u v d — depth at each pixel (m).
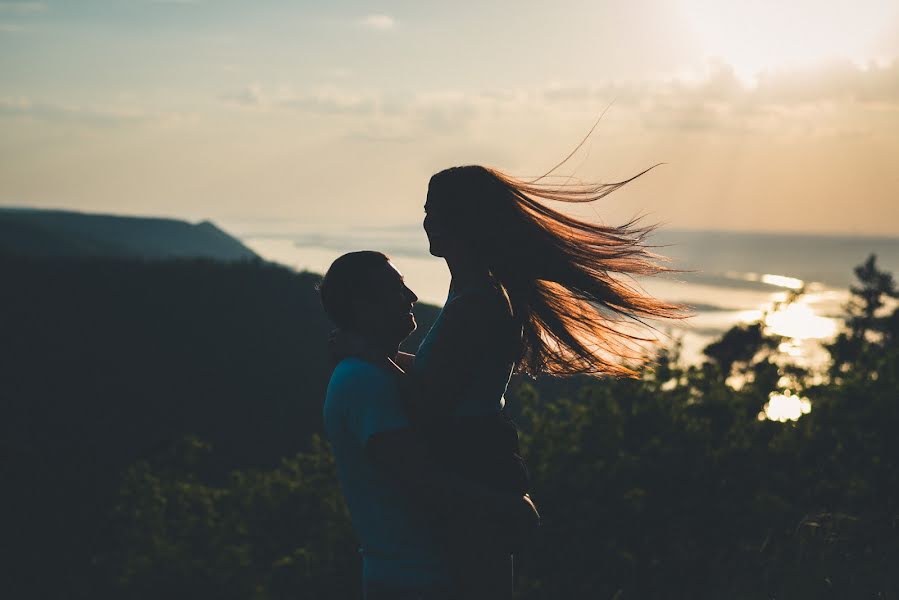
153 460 10.53
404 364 2.38
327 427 2.20
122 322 60.16
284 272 72.44
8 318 57.56
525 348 2.40
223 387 54.44
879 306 36.31
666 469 6.05
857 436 5.72
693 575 5.76
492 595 2.13
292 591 7.70
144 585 8.85
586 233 2.35
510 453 2.21
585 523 6.05
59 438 44.69
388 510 2.16
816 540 4.75
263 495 9.07
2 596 16.56
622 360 2.47
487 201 2.23
